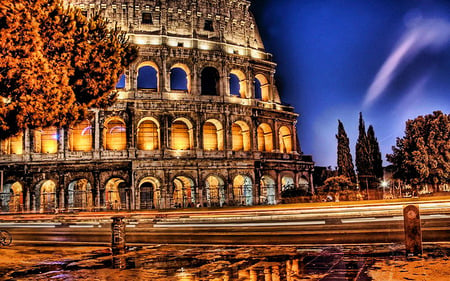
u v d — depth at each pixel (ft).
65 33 101.09
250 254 73.15
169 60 257.55
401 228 93.04
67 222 166.91
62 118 100.48
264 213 152.66
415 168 283.59
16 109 91.15
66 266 67.62
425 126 295.48
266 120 284.82
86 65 106.52
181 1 266.36
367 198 272.31
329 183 281.13
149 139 256.52
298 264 61.05
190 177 249.34
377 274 51.42
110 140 250.16
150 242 100.68
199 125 256.73
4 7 84.23
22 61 87.66
